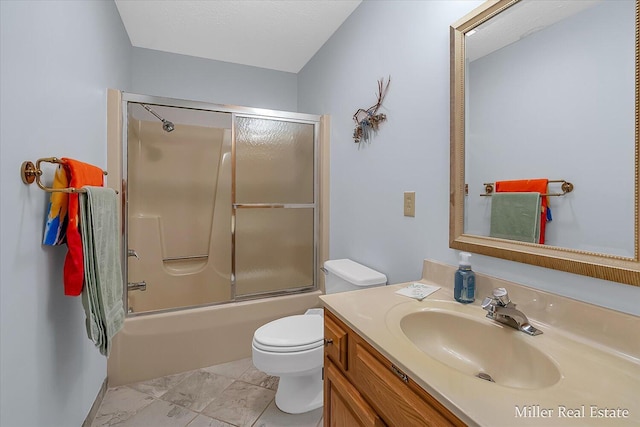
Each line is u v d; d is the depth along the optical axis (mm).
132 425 1478
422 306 1047
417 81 1393
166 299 2285
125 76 2209
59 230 1040
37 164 930
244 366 2020
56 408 1110
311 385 1618
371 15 1748
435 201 1304
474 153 1120
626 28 720
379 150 1686
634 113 708
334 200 2254
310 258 2459
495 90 1040
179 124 2135
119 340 1799
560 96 857
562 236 855
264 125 2309
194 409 1596
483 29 1077
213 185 2428
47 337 1048
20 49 868
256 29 2197
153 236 2219
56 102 1094
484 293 1068
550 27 880
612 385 611
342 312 989
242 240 2271
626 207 723
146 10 1972
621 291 738
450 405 564
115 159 1815
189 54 2604
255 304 2160
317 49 2504
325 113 2385
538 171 915
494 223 1048
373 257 1752
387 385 757
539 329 855
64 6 1156
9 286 829
